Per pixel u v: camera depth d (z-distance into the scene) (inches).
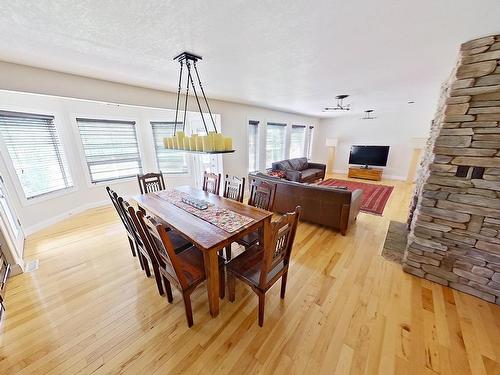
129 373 50.8
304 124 279.3
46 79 86.5
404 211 154.9
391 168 265.4
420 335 58.6
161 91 125.8
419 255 80.6
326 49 71.2
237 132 180.5
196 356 54.2
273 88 125.5
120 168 177.8
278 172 207.3
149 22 52.8
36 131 127.4
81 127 152.3
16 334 60.5
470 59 60.8
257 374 50.1
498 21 53.7
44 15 48.4
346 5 47.4
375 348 55.4
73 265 91.9
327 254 99.5
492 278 67.6
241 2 45.5
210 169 189.2
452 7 48.6
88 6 45.6
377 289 76.4
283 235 56.7
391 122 255.1
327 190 116.9
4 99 110.3
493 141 60.9
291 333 59.9
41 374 50.7
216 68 88.7
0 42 61.2
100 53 71.2
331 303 70.3
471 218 68.1
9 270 83.8
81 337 59.4
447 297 71.9
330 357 53.5
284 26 56.0
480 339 57.2
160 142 192.4
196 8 47.4
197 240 59.1
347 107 210.4
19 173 119.2
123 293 75.7
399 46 69.8
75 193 151.6
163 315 66.3
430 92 143.3
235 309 68.4
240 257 70.6
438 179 71.9
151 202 93.2
